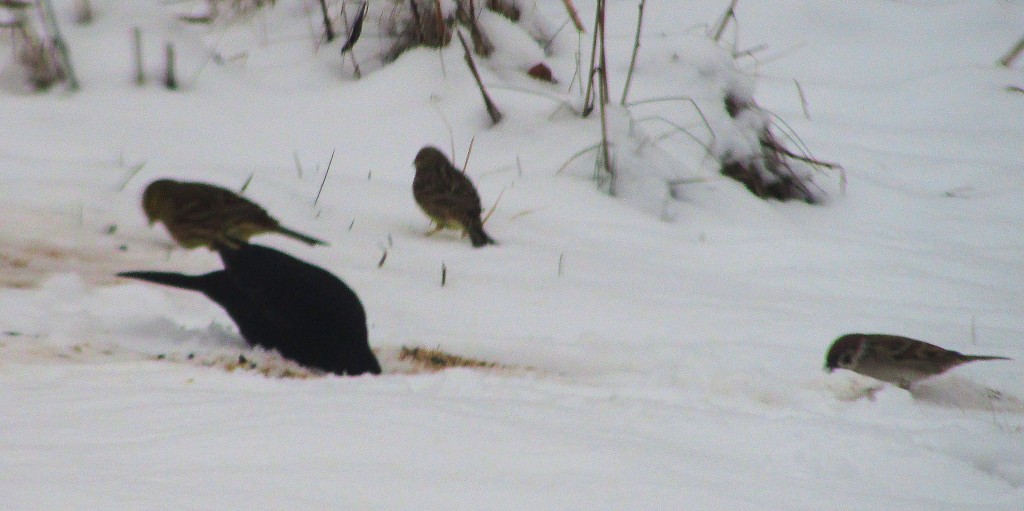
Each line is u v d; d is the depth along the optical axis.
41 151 22.84
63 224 18.30
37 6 27.19
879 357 13.88
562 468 7.36
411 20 28.86
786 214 26.19
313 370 12.59
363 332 12.73
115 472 6.86
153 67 27.11
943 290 20.47
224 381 10.23
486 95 25.52
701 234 23.09
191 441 7.63
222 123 25.66
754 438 8.96
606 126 25.52
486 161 24.58
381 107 26.38
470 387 10.65
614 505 6.66
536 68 28.11
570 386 11.57
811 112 33.19
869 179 28.38
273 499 6.41
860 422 10.60
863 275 20.91
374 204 22.00
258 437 7.72
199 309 14.63
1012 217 26.78
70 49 27.23
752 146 27.27
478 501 6.58
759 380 13.16
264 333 12.76
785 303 18.47
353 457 7.34
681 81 28.59
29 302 13.45
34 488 6.41
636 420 9.33
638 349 14.78
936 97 34.19
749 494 7.14
